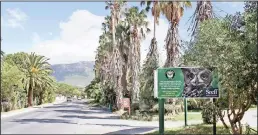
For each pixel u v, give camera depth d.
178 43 30.95
